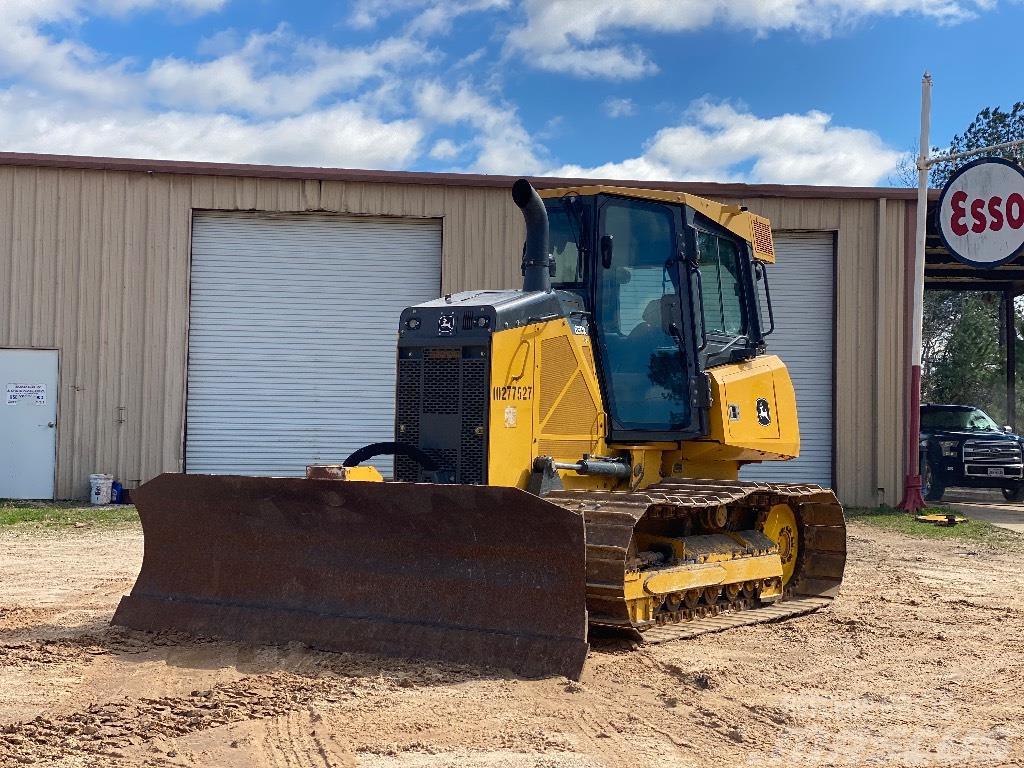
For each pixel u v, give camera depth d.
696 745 5.16
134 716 5.39
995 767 4.95
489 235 18.34
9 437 17.61
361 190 18.23
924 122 18.23
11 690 5.88
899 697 6.18
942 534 15.12
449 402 7.21
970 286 26.11
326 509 6.94
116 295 17.80
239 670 6.33
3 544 12.73
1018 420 32.47
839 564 9.62
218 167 17.88
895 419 18.95
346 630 6.79
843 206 18.98
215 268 18.22
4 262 17.64
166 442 17.81
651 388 8.41
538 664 6.23
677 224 8.58
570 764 4.80
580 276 8.23
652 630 7.46
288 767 4.71
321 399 18.41
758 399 9.26
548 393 7.58
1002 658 7.27
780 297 19.14
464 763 4.77
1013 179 17.23
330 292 18.44
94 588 9.45
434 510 6.59
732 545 8.36
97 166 17.70
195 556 7.47
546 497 7.29
